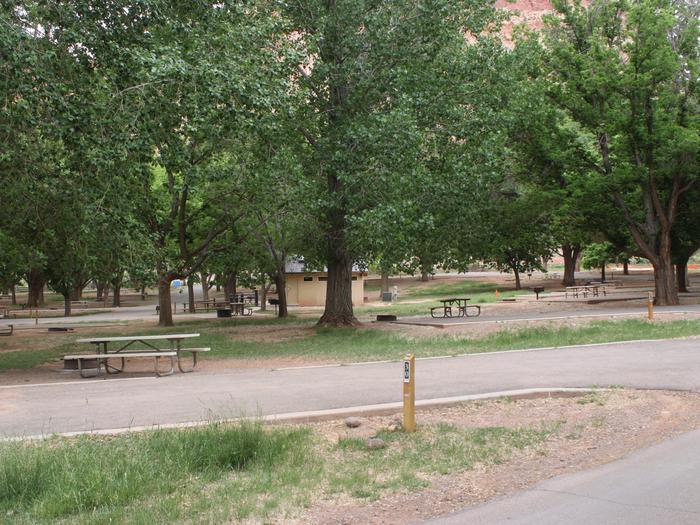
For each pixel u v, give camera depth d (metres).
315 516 5.41
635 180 25.23
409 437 7.62
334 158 19.58
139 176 14.41
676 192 25.91
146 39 13.99
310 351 16.81
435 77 21.14
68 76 13.70
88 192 13.52
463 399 9.28
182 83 12.99
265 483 6.12
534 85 24.45
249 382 11.47
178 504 5.56
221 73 12.96
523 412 8.77
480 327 20.55
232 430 7.20
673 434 7.56
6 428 8.25
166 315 30.30
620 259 54.75
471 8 21.88
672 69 23.59
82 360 13.69
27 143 14.46
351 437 7.57
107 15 13.56
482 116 20.70
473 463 6.71
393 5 20.64
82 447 7.06
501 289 52.69
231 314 36.78
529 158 27.56
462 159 20.41
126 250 15.54
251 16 17.34
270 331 23.64
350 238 20.03
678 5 26.83
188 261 27.73
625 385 10.08
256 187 20.48
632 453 6.88
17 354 18.78
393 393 9.88
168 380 12.08
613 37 27.22
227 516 5.34
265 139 18.23
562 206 25.95
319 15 21.00
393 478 6.25
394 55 20.61
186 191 26.48
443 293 55.66
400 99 19.14
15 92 12.25
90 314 46.59
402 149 18.64
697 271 67.06
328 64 20.27
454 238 25.36
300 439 7.41
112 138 12.77
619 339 15.59
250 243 31.27
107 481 5.91
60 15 12.95
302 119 21.34
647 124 24.59
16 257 31.38
